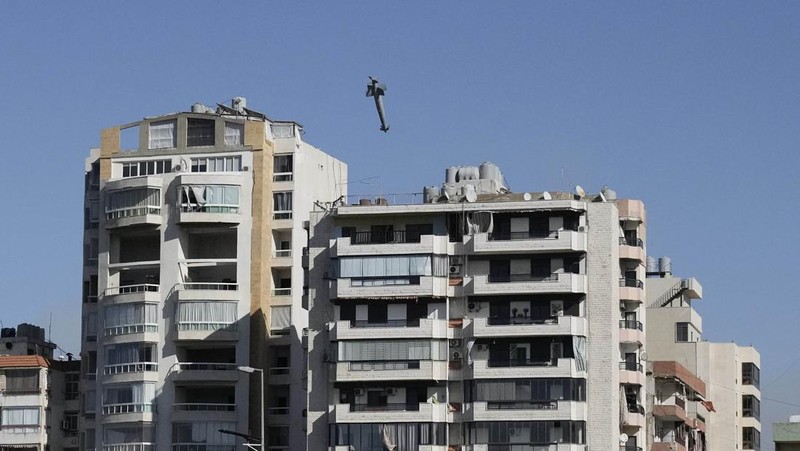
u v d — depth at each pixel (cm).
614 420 13738
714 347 17962
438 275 13988
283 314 15775
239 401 15388
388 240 14150
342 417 13888
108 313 15750
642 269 15112
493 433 13688
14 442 16350
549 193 14412
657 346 17812
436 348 13888
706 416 17600
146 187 15800
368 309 14075
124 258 16125
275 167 16112
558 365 13688
